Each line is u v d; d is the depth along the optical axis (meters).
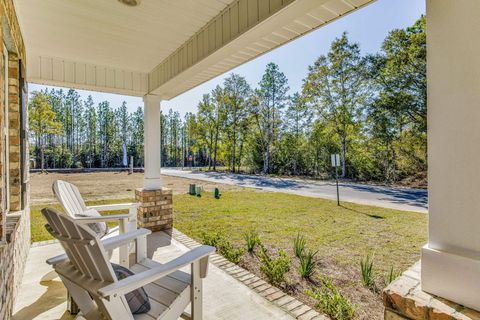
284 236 4.61
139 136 35.47
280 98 22.91
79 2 2.20
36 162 28.09
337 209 7.13
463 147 1.00
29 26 2.59
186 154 40.16
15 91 2.54
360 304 2.45
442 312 0.96
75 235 1.32
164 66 3.57
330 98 17.88
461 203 1.00
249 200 8.74
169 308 1.46
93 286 1.29
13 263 2.00
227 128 26.53
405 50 13.88
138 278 1.30
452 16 1.03
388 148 15.28
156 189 4.32
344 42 16.92
